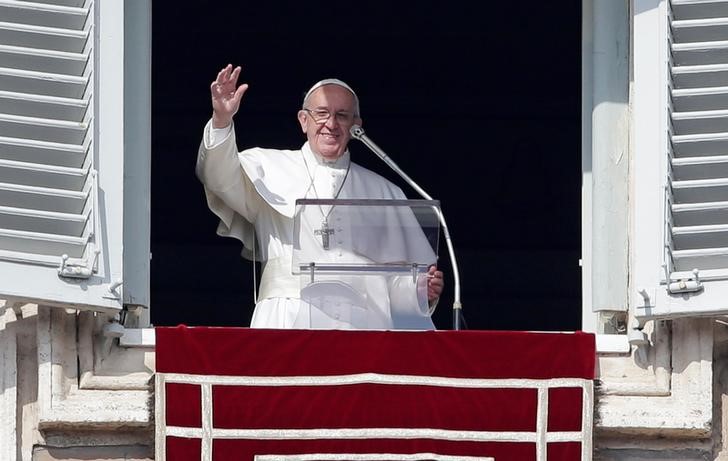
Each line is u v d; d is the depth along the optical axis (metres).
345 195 30.00
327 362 26.39
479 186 44.19
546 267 43.66
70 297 26.17
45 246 26.30
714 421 26.81
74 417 26.17
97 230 26.42
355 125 29.89
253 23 43.31
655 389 26.81
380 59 43.97
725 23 27.08
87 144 26.64
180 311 42.66
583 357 26.55
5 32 26.75
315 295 26.88
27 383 26.50
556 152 44.25
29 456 26.34
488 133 44.31
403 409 26.34
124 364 26.83
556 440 26.38
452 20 43.47
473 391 26.42
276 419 26.30
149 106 27.86
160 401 26.30
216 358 26.36
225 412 26.28
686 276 26.47
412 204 27.02
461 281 43.47
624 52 28.19
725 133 26.86
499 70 44.00
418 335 26.47
